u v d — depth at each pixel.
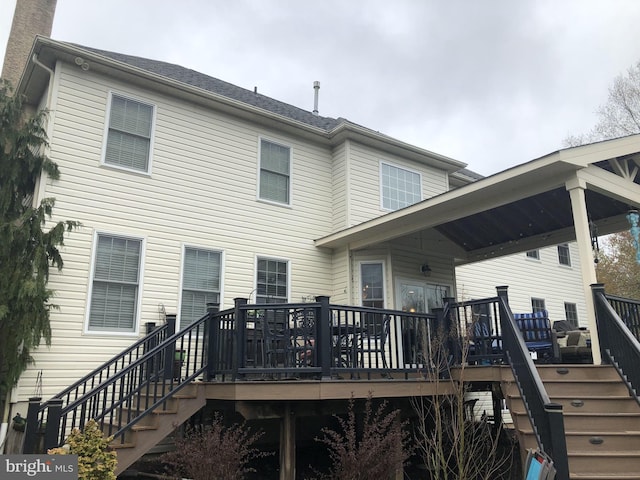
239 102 9.69
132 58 10.45
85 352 7.38
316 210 10.79
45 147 7.64
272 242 9.94
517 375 5.50
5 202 6.71
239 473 4.93
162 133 8.97
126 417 6.16
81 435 4.36
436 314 6.82
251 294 9.40
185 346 8.39
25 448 4.86
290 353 5.83
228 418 6.98
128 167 8.45
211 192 9.33
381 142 11.32
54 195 7.58
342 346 6.31
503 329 6.04
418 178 12.21
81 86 8.22
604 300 5.78
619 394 5.31
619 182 7.10
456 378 6.34
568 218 9.06
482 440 6.36
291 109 13.09
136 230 8.30
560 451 3.99
